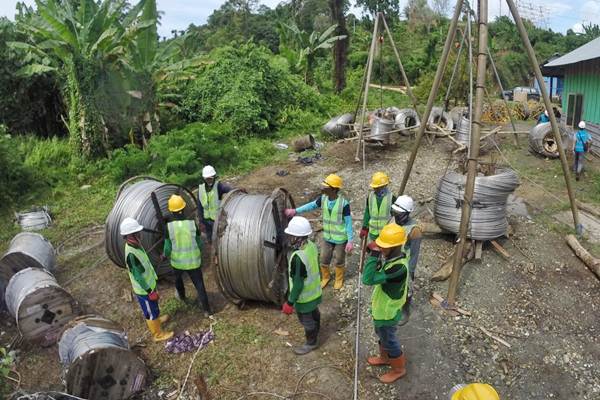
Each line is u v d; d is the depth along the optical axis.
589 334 6.41
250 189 12.86
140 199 7.91
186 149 14.16
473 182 6.85
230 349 6.30
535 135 14.67
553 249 8.57
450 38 8.09
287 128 20.62
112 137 16.02
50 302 6.43
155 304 6.34
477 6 6.97
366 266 5.04
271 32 57.47
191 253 6.70
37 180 13.56
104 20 14.91
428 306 7.03
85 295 7.94
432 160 14.92
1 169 12.76
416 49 44.12
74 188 13.73
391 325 5.20
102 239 10.17
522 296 7.23
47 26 15.11
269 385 5.66
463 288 7.43
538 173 13.26
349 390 5.52
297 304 5.72
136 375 5.43
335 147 17.17
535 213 10.21
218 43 55.56
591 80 15.74
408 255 5.82
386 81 41.59
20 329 6.30
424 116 8.48
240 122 18.72
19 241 8.10
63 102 17.44
